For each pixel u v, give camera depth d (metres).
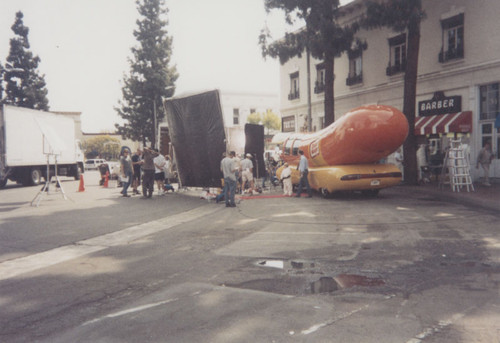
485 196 11.46
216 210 11.09
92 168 61.94
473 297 3.81
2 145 19.59
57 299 4.21
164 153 21.58
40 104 39.28
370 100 22.02
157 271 5.17
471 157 16.42
